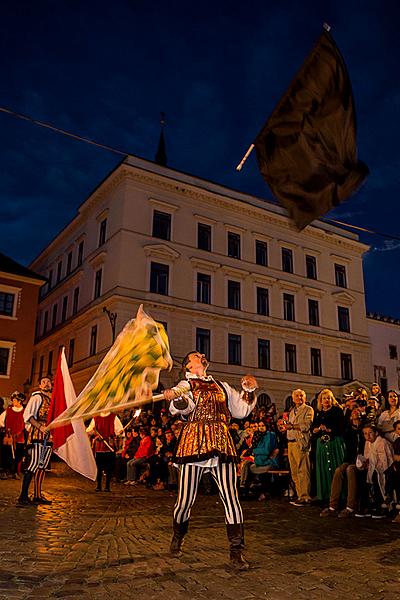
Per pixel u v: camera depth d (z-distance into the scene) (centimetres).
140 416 1706
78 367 3050
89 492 1063
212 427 411
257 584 359
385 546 504
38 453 781
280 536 550
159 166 3045
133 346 407
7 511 692
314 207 336
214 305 3036
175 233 2989
